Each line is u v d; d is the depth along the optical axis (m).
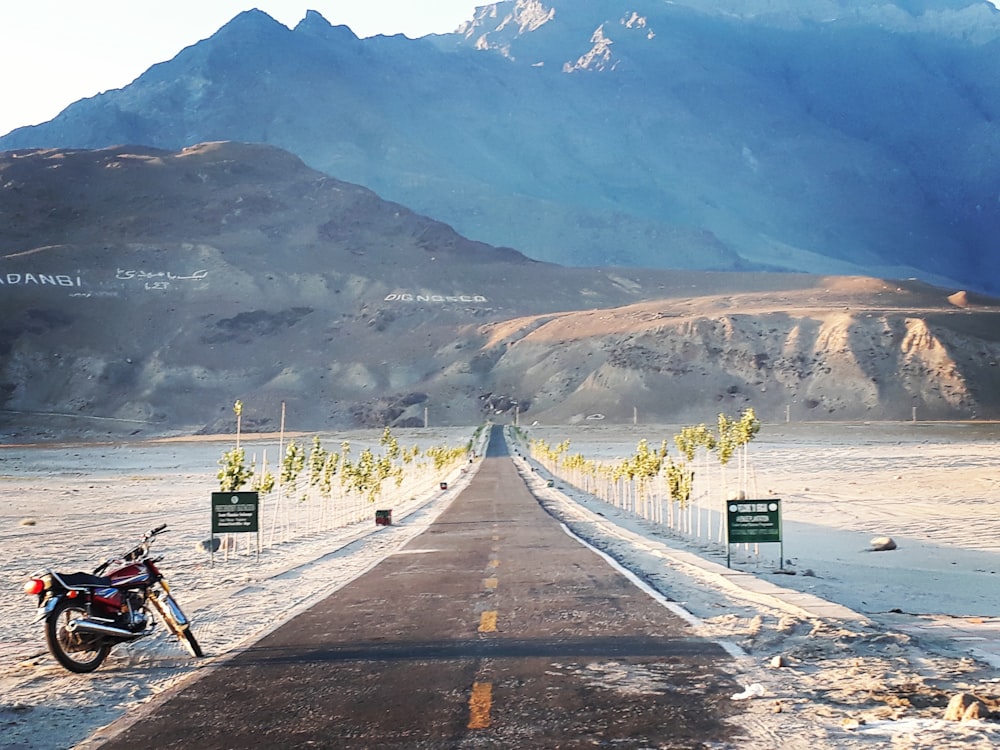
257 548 26.33
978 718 8.01
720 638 12.01
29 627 15.20
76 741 8.26
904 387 187.25
